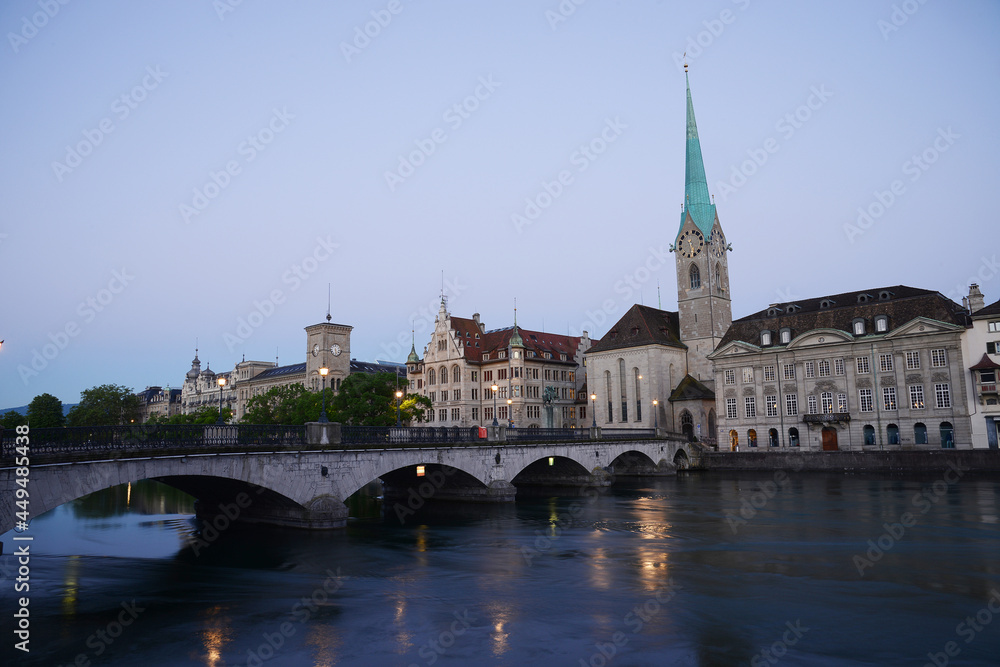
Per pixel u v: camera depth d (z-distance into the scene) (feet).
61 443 93.61
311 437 135.23
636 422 375.04
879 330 291.99
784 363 317.83
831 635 70.95
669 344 378.53
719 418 337.31
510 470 195.31
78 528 149.79
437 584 94.84
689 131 400.88
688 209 395.34
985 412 259.39
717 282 390.63
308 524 132.57
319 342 501.15
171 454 107.34
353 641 70.90
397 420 263.49
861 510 160.35
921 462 249.75
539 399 416.05
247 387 600.80
